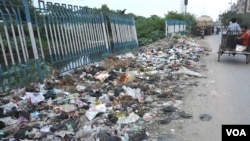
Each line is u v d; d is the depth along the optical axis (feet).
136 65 33.01
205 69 32.65
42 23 24.66
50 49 25.30
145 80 25.89
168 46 56.75
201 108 18.48
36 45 24.07
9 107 17.07
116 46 41.60
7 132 14.28
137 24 84.99
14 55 22.94
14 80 21.09
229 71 31.55
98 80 25.18
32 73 22.67
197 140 13.89
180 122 16.06
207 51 51.34
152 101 19.77
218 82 25.94
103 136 13.33
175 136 14.29
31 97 18.71
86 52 32.30
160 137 14.16
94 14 35.19
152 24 85.40
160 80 26.16
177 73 29.19
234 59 41.32
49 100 18.70
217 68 33.45
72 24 29.48
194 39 86.17
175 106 18.76
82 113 16.75
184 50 49.24
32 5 24.18
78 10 31.14
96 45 35.09
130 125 15.34
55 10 26.48
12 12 20.90
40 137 13.65
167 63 34.88
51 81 23.30
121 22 44.19
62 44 27.37
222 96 21.31
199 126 15.53
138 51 48.34
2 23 21.11
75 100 18.58
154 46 58.23
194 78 27.58
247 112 17.80
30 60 23.40
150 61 36.40
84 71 28.32
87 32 32.91
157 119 16.44
